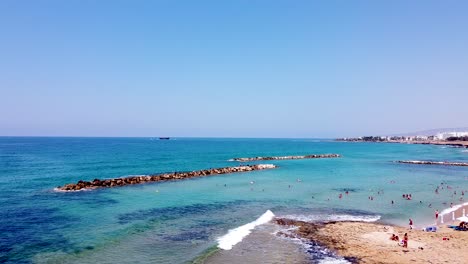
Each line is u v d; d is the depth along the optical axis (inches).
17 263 860.0
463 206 1689.2
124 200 1718.8
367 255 948.6
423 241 1075.9
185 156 4921.3
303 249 997.2
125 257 917.2
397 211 1560.0
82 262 877.8
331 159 4906.5
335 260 909.2
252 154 5713.6
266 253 961.5
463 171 3356.3
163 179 2524.6
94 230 1162.0
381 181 2588.6
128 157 4515.3
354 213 1504.7
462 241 1075.3
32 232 1128.2
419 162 4247.0
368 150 7711.6
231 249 990.4
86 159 4065.0
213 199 1781.5
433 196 1964.8
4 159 3917.3
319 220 1362.0
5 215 1354.6
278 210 1539.1
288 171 3257.9
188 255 936.3
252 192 2020.2
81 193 1900.8
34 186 2108.8
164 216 1386.6
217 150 6796.3
